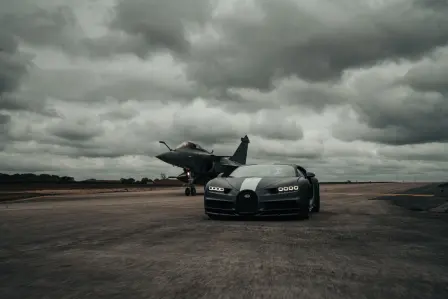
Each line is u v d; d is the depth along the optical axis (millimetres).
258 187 6938
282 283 2592
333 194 19062
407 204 10812
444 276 2793
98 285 2568
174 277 2771
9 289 2486
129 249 3955
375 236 4855
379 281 2650
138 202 13758
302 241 4461
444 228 5648
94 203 13250
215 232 5297
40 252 3807
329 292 2381
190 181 21188
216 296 2301
